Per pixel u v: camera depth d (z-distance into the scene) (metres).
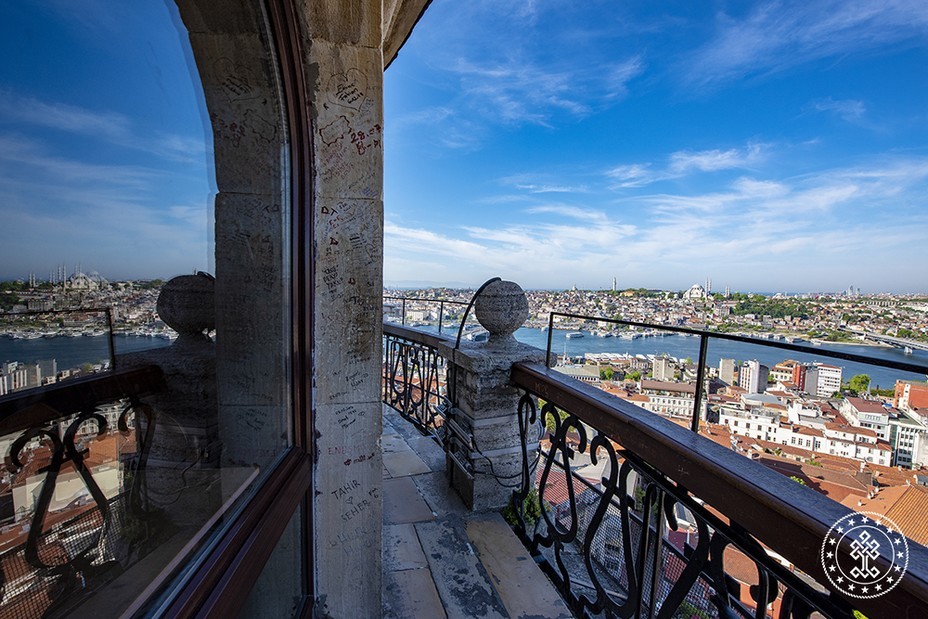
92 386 0.74
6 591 0.58
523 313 2.48
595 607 1.67
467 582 1.97
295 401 1.41
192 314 1.03
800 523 0.82
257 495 1.11
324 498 1.54
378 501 1.61
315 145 1.41
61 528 0.68
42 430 0.64
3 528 0.59
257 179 1.24
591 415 1.60
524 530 2.34
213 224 1.13
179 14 0.95
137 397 0.86
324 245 1.46
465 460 2.56
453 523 2.41
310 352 1.44
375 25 1.39
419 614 1.78
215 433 1.12
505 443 2.50
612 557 1.99
